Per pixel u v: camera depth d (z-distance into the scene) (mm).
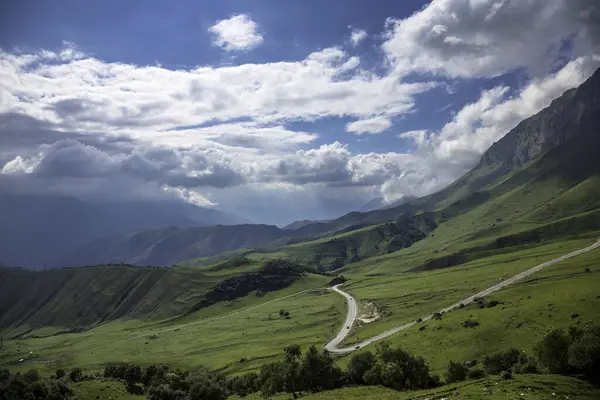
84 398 95562
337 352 172500
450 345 135375
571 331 74062
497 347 123500
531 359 85062
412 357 93000
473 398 53781
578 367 65812
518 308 147125
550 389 56531
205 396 101062
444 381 92000
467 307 180500
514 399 51969
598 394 57281
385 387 85938
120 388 106000
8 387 88000
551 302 144000
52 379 106125
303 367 97062
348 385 94812
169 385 108562
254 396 101438
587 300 135375
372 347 162625
